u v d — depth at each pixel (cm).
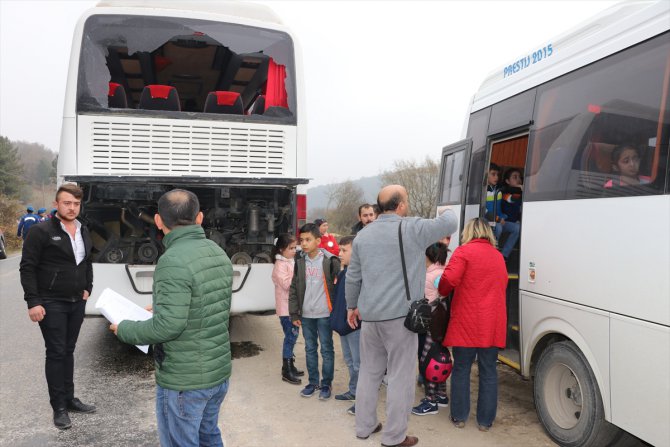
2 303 1011
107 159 559
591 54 386
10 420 431
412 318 358
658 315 296
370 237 385
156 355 264
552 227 398
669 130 302
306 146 623
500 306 403
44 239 404
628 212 322
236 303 585
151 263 585
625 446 354
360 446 385
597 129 366
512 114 496
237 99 615
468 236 416
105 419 436
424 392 512
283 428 418
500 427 422
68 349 438
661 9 325
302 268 484
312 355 489
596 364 345
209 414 285
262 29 630
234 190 595
